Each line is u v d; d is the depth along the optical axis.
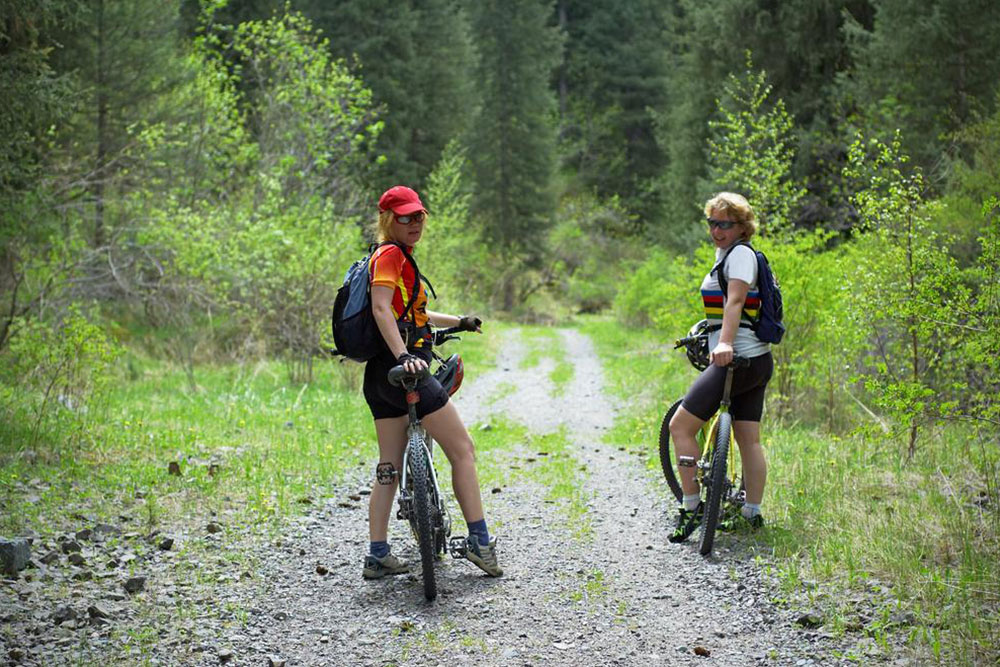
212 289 14.34
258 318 14.38
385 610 4.27
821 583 4.38
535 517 5.93
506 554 5.13
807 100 19.11
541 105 40.69
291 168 17.44
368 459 7.67
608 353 19.06
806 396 9.30
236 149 18.14
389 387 4.54
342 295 4.53
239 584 4.55
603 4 56.47
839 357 8.64
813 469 6.47
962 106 15.04
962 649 3.53
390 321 4.38
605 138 55.12
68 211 13.80
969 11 14.88
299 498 6.18
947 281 6.10
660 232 25.58
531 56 40.50
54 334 9.41
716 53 21.33
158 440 7.66
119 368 11.96
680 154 22.69
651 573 4.79
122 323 15.05
